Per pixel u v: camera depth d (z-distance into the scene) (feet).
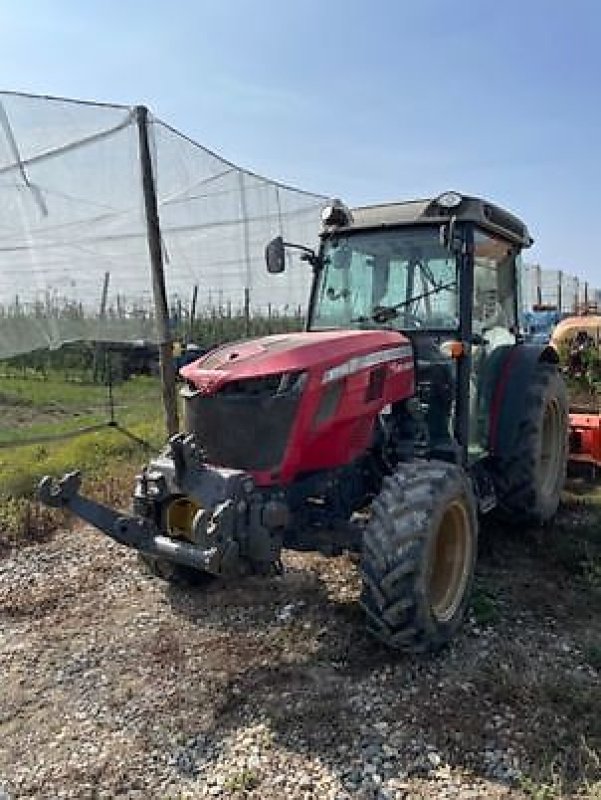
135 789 8.78
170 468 11.25
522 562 15.01
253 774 8.93
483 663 11.19
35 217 16.37
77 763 9.26
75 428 25.77
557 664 11.15
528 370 16.12
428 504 10.85
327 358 11.59
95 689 10.82
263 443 11.25
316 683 10.77
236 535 10.49
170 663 11.41
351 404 11.82
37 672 11.30
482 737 9.47
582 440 19.60
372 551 10.73
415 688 10.59
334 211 15.38
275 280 26.07
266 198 24.27
